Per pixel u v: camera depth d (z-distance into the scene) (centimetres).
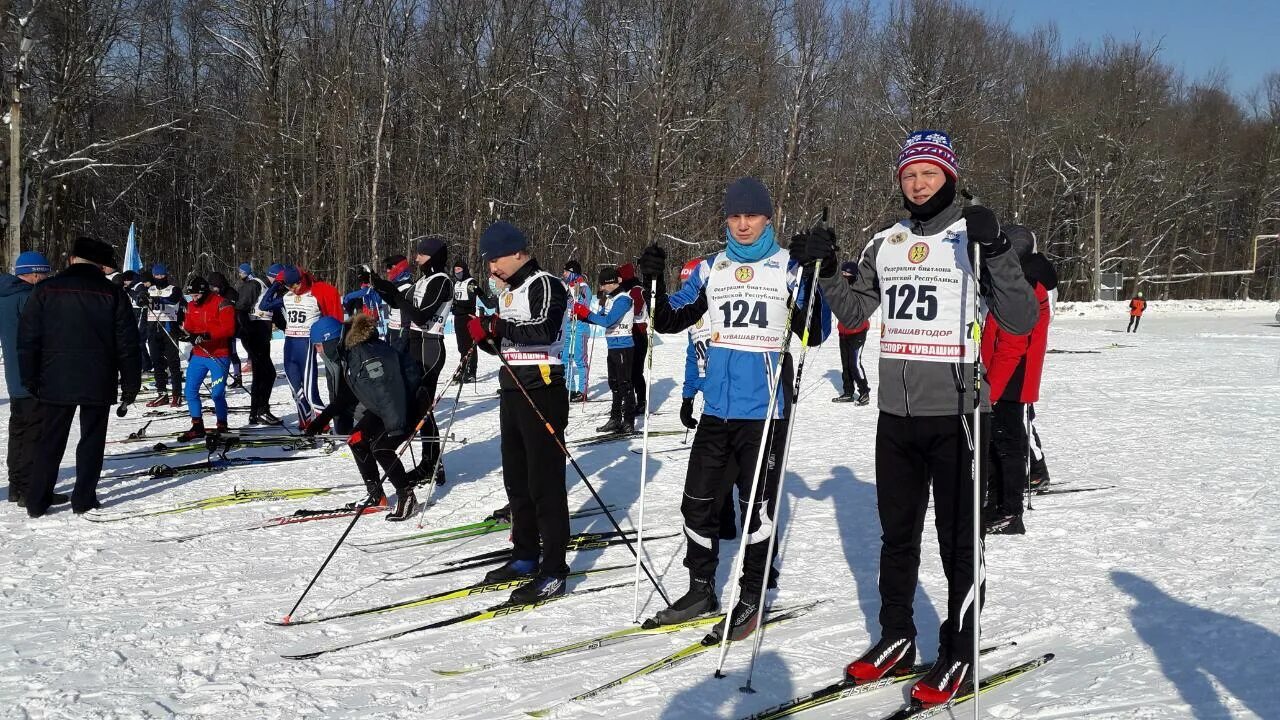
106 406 557
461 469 703
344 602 388
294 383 866
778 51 3275
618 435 855
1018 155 4197
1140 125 4384
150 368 1248
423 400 578
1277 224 5238
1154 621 331
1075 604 357
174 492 617
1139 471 621
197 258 3797
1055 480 601
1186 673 282
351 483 644
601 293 884
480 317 396
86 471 552
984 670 297
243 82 3469
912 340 285
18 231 1805
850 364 1052
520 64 3155
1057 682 282
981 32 3969
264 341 929
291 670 312
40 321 531
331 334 639
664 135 2923
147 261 3659
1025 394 466
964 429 278
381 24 3055
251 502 586
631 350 862
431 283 727
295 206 3142
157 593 399
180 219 3803
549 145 3403
